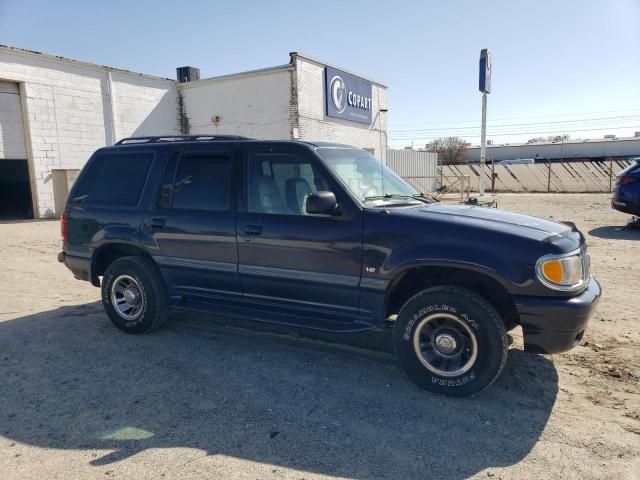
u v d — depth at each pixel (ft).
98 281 18.53
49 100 55.98
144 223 16.99
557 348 11.93
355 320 13.93
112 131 63.16
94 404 12.40
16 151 53.93
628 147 211.20
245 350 15.97
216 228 15.57
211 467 9.78
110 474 9.58
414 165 101.24
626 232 39.27
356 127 80.94
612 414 11.77
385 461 9.98
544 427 11.23
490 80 74.95
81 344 16.57
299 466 9.82
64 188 56.13
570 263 11.91
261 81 66.80
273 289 14.97
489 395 12.76
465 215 13.47
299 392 12.98
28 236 41.65
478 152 232.73
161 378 13.89
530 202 71.87
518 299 11.88
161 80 69.56
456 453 10.24
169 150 17.11
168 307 17.30
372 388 13.20
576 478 9.39
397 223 13.07
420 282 14.17
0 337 17.26
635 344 16.07
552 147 222.89
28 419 11.71
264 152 15.33
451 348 12.52
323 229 13.89
